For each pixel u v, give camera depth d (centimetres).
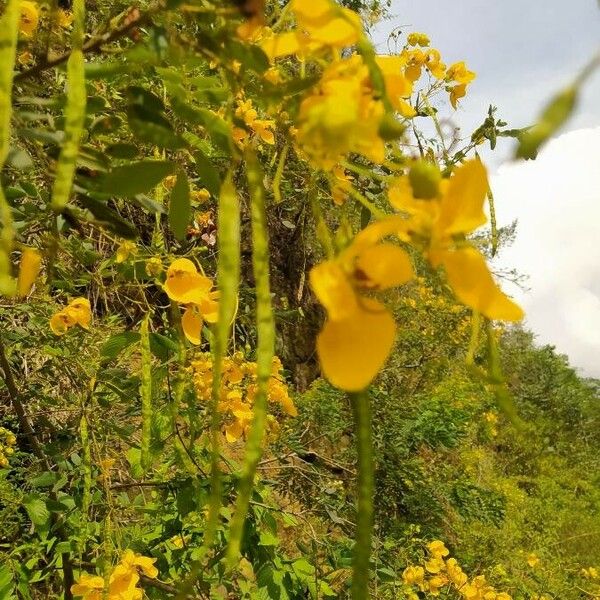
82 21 18
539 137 12
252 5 20
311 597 86
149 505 86
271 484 101
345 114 16
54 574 85
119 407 86
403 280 16
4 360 62
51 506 68
